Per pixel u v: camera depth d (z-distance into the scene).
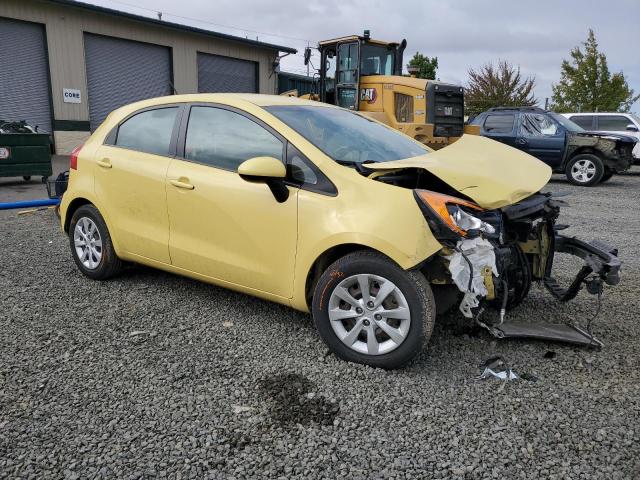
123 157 4.73
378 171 3.56
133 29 20.55
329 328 3.58
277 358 3.62
